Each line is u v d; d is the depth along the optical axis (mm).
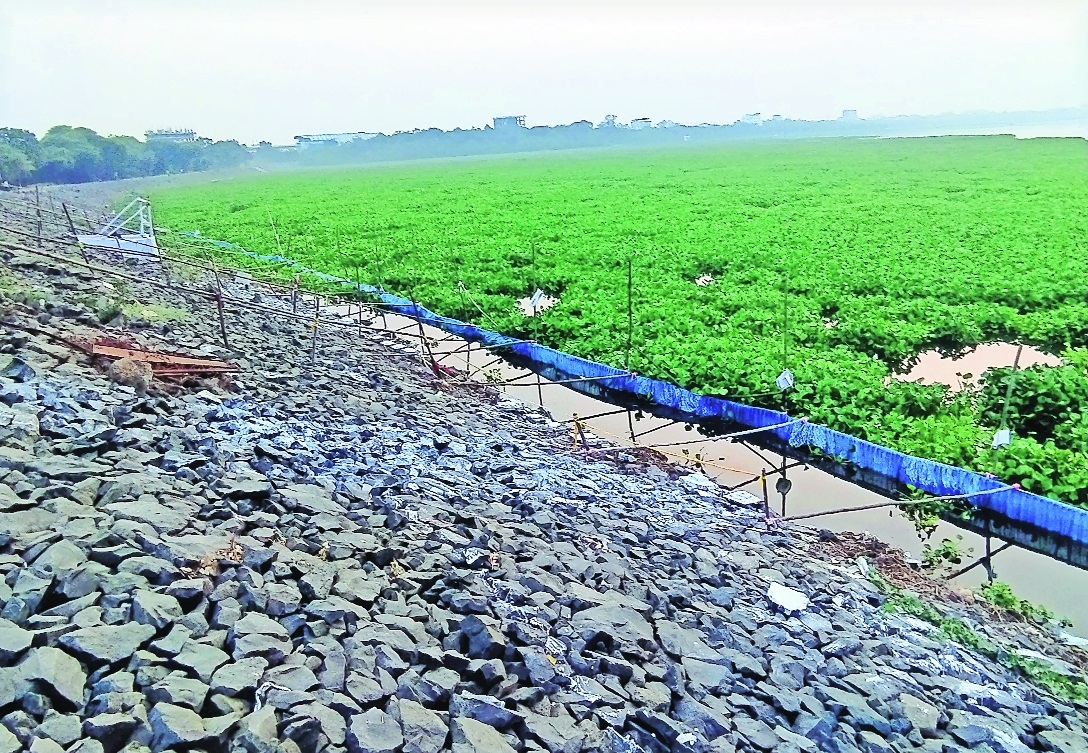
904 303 34250
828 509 18703
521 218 72250
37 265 26500
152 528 9742
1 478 10438
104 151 133625
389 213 80188
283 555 10062
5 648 7137
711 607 12508
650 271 42812
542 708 8570
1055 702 11328
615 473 19078
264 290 38625
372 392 22891
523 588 11242
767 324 30891
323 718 7309
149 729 6648
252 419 16656
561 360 28203
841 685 10578
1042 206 68062
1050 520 16734
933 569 16094
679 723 9062
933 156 137625
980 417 22266
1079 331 30703
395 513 12547
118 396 15641
